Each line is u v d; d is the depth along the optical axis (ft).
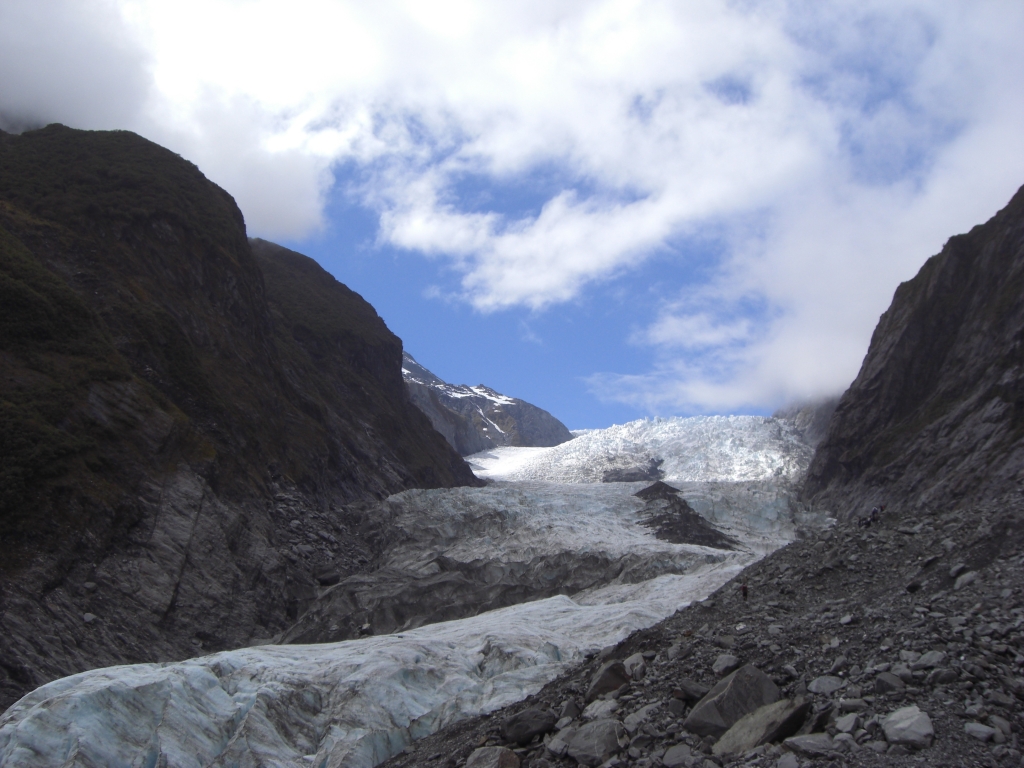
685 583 136.98
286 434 221.05
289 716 63.77
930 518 60.59
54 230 193.67
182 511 147.13
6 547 115.75
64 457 133.49
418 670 71.72
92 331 165.17
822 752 33.40
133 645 118.42
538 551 203.10
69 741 52.65
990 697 34.53
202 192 244.83
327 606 149.48
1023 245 267.18
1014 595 41.93
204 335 208.44
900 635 40.73
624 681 47.32
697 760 36.19
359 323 373.20
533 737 45.68
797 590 57.11
